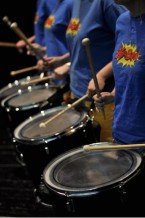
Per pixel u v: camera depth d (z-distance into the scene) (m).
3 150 3.71
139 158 1.65
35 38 3.47
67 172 1.72
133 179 1.53
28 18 4.64
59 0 2.76
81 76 2.17
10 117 2.63
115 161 1.71
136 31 1.61
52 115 2.29
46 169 1.76
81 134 1.96
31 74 4.98
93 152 1.83
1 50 4.93
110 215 1.54
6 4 4.61
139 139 1.66
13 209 2.77
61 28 2.76
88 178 1.63
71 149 1.91
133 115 1.65
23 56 4.91
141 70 1.59
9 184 3.11
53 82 2.96
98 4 2.01
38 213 2.67
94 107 2.09
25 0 4.59
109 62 2.08
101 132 2.15
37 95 2.80
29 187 3.02
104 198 1.51
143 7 1.57
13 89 3.24
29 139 1.98
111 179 1.57
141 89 1.60
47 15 3.28
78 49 2.13
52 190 1.59
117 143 1.75
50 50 2.88
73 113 2.20
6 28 4.80
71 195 1.53
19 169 3.31
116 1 1.60
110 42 2.07
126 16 1.67
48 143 1.93
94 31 2.04
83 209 1.54
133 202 1.56
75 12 2.20
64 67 2.56
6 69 5.00
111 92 1.93
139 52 1.59
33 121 2.27
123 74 1.66
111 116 2.10
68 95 2.52
